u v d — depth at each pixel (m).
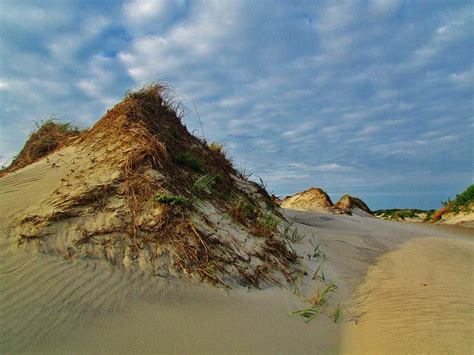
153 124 6.55
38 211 4.43
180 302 3.67
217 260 4.41
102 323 3.16
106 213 4.45
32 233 4.03
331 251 6.93
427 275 5.76
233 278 4.33
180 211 4.71
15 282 3.38
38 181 5.39
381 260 6.71
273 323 3.70
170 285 3.87
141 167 5.16
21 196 4.94
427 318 4.09
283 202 19.38
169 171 5.47
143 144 5.54
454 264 6.52
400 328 3.85
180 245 4.32
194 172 6.29
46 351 2.78
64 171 5.50
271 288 4.50
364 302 4.66
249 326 3.55
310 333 3.64
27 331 2.91
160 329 3.24
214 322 3.50
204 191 5.88
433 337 3.63
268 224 6.18
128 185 4.85
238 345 3.23
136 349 2.95
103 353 2.85
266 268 4.79
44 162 6.15
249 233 5.45
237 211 5.74
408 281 5.42
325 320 3.99
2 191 5.19
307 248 6.51
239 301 3.97
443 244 8.48
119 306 3.40
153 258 4.10
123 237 4.21
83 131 7.84
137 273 3.88
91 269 3.75
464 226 14.29
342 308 4.38
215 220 5.18
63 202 4.52
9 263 3.61
